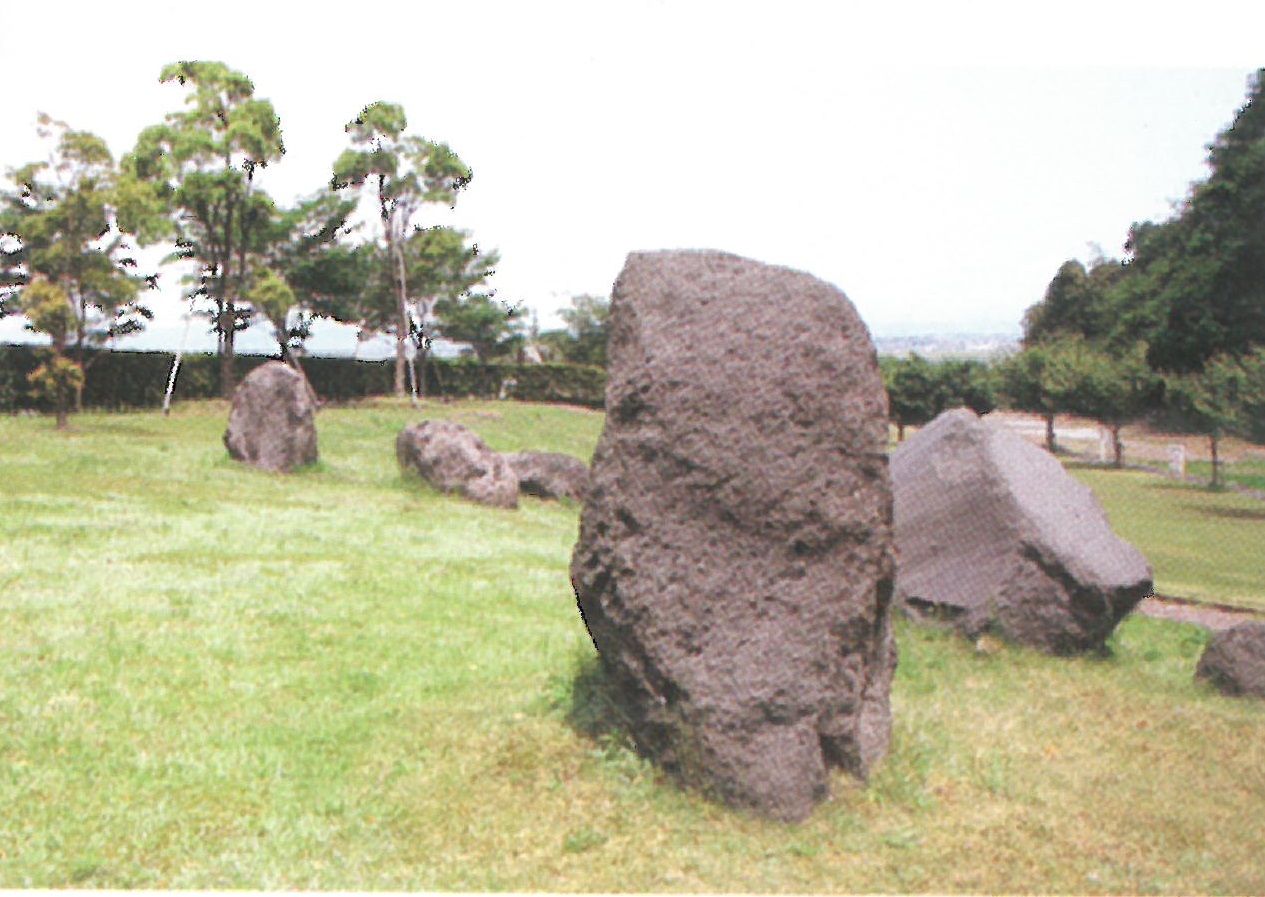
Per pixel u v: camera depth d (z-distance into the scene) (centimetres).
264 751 550
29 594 788
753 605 530
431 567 1020
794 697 524
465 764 548
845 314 555
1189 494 1043
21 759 521
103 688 615
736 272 562
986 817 546
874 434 548
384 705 621
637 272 574
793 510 530
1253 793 601
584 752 561
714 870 471
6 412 2189
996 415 1159
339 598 860
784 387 535
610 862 473
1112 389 1067
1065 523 895
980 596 884
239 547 1022
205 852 459
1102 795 588
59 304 1775
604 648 566
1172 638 946
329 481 1588
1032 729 682
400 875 454
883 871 483
